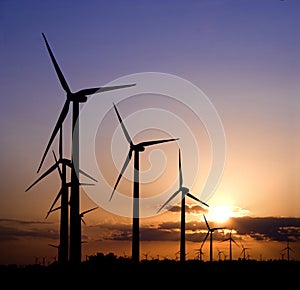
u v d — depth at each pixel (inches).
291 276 3782.0
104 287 2805.1
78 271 2568.9
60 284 2591.0
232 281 3435.0
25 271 3348.9
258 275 3772.1
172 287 3034.0
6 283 2925.7
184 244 3329.2
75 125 2372.0
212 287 3137.3
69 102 2375.7
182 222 3321.9
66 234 2561.5
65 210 2534.5
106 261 3344.0
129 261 3403.1
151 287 2965.1
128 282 3009.4
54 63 2386.8
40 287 2731.3
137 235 2760.8
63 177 2495.1
